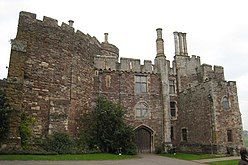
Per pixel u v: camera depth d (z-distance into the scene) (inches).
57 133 785.6
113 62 1127.0
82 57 981.8
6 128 645.9
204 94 1008.2
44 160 577.6
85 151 784.9
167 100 1136.2
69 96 879.7
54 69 855.1
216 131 929.5
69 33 932.6
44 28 861.2
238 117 990.4
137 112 1105.4
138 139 1087.6
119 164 601.6
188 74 1229.1
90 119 936.9
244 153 288.5
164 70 1174.3
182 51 1257.4
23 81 737.0
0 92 674.2
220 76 1205.1
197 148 1016.9
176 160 754.2
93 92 1048.8
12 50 733.9
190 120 1085.8
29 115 764.0
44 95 810.8
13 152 622.2
